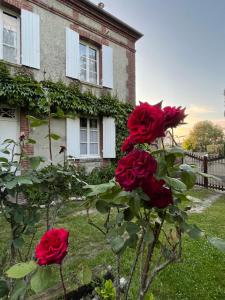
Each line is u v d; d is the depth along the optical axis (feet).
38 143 27.96
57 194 7.59
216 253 12.73
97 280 8.15
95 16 34.86
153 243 4.57
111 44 37.55
